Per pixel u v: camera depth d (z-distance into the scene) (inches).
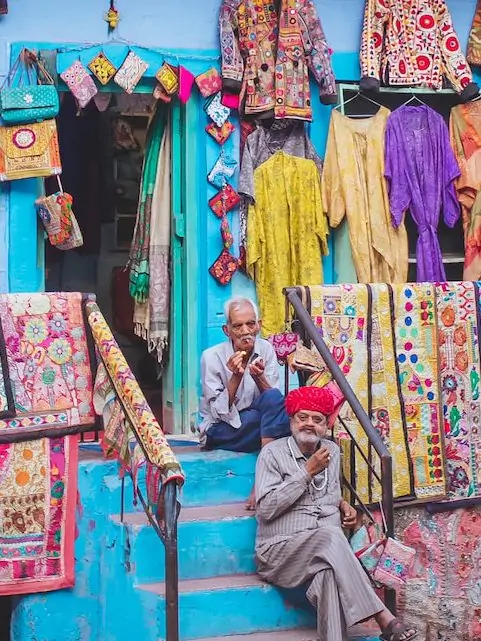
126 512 208.4
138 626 184.4
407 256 257.1
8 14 238.4
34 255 237.8
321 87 252.8
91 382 205.8
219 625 188.7
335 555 180.7
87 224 315.9
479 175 262.8
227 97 249.8
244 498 218.2
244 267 253.1
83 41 243.1
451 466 224.2
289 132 255.3
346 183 252.1
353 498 212.8
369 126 257.0
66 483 203.2
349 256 255.0
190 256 251.6
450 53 262.1
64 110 307.3
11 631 208.2
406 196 256.1
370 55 256.7
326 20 259.9
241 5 249.9
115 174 323.0
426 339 222.5
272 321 250.7
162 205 259.0
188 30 250.2
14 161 233.1
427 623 223.8
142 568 189.9
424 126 259.3
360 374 216.4
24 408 200.2
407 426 219.9
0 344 198.4
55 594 204.1
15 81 236.5
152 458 173.8
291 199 252.1
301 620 193.3
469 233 263.0
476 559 227.6
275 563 190.5
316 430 193.5
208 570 200.1
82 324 206.4
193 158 251.9
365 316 217.6
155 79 249.3
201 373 230.1
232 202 250.7
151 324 258.5
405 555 185.3
